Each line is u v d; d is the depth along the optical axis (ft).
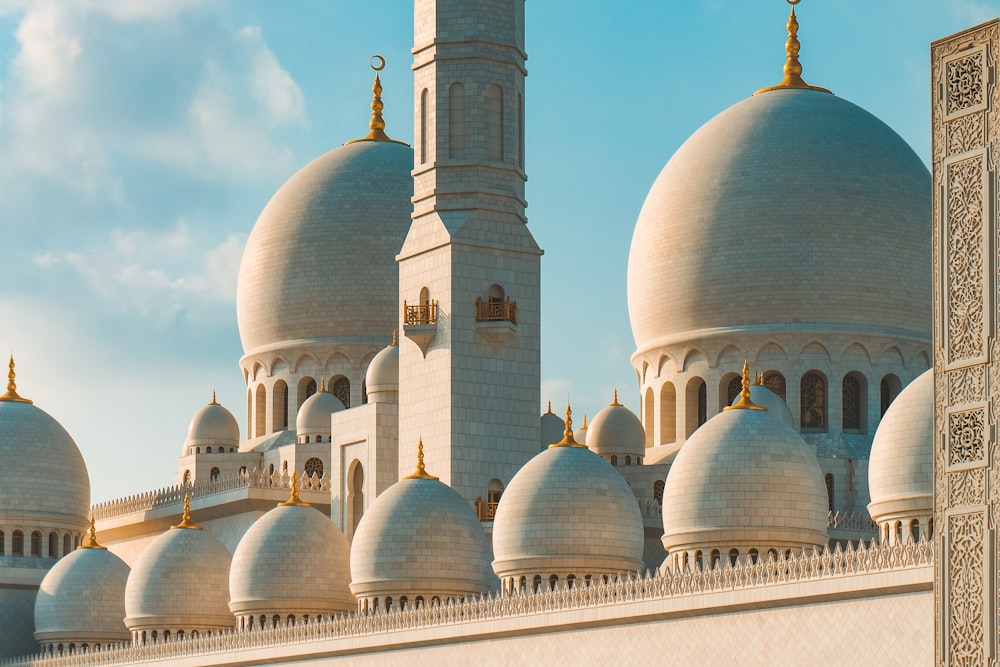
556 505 359.05
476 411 416.67
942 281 154.20
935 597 152.56
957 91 154.61
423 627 355.77
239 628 412.77
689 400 465.06
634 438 454.81
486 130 426.92
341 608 410.72
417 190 434.30
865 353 454.81
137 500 514.68
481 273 422.00
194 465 516.73
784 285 454.40
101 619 475.31
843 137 463.42
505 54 431.43
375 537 380.17
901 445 327.47
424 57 433.48
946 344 153.58
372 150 547.90
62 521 520.01
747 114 474.08
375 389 461.78
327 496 476.54
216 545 453.58
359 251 529.45
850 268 453.58
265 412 538.06
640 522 367.86
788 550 339.36
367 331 528.63
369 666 368.27
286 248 536.01
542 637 331.57
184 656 417.08
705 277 460.96
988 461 150.00
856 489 434.30
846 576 273.33
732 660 293.43
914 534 325.42
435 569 376.89
